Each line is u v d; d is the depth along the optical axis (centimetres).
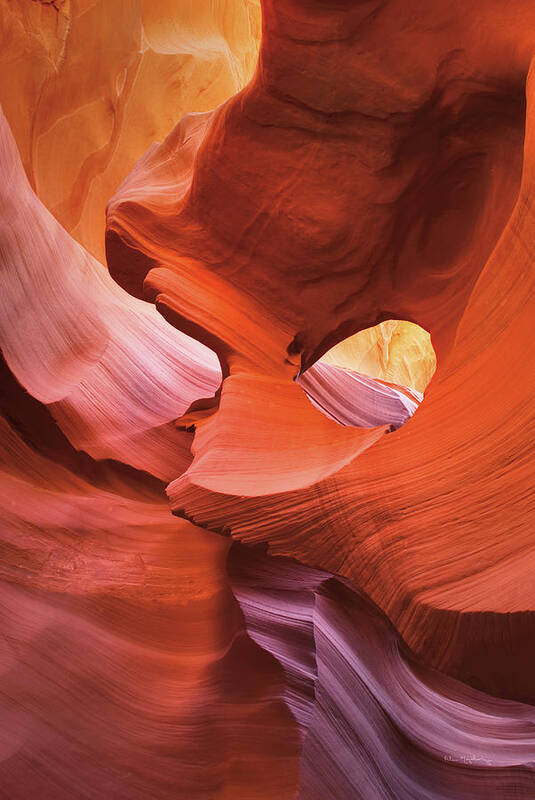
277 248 274
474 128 243
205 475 225
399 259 267
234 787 262
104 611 290
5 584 279
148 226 296
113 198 316
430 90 239
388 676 329
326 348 288
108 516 316
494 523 178
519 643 160
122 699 272
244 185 271
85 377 326
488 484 183
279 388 254
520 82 224
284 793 261
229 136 266
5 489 302
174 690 279
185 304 274
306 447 231
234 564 277
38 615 278
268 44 242
